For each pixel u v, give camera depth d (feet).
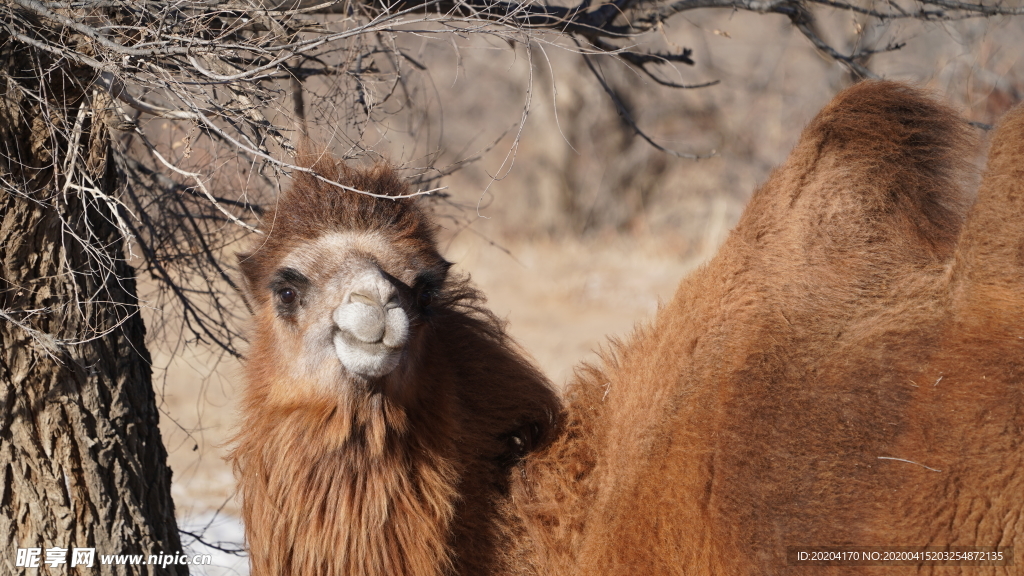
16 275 48.06
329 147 49.65
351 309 41.34
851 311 43.39
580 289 193.36
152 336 68.80
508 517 46.19
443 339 47.96
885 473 39.55
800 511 40.32
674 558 41.91
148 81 43.52
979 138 47.70
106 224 51.78
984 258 41.16
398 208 45.88
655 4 61.87
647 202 258.78
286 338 44.62
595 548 43.37
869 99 45.60
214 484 93.20
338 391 42.91
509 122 267.80
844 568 39.24
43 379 49.11
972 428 38.47
